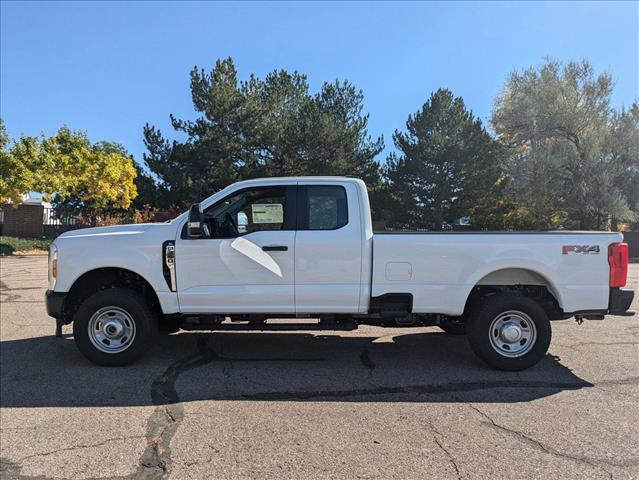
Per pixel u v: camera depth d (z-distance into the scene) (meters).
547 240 5.76
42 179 22.06
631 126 25.84
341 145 30.97
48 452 3.85
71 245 5.84
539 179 26.00
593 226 26.77
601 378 5.55
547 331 5.70
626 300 5.77
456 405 4.77
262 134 32.16
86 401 4.86
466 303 6.03
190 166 31.83
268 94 34.25
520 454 3.80
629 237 27.19
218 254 5.76
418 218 29.88
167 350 6.64
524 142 29.39
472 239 5.76
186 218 5.93
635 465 3.65
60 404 4.78
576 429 4.23
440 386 5.29
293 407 4.71
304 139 30.53
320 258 5.74
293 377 5.57
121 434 4.14
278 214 5.98
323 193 5.95
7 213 28.66
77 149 25.69
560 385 5.32
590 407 4.71
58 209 31.69
